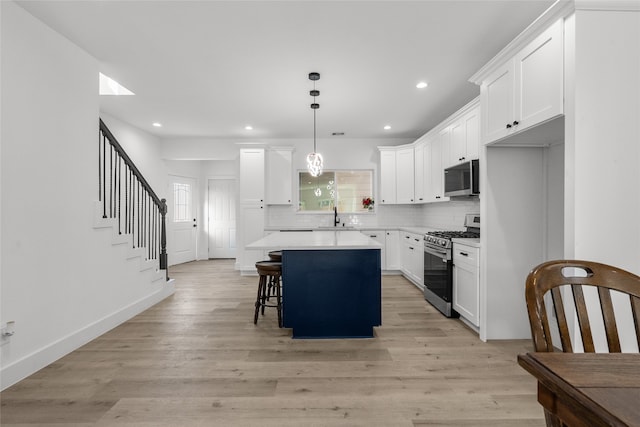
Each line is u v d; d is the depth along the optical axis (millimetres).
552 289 993
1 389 2055
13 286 2186
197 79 3562
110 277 3186
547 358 807
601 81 1833
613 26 1831
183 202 7414
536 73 2139
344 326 2910
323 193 6465
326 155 6379
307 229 5855
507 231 2842
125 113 4781
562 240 2682
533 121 2168
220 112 4730
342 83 3678
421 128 5633
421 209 6371
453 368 2340
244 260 5883
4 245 2135
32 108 2363
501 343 2797
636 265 1838
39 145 2416
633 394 650
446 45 2855
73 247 2719
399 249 5719
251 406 1881
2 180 2131
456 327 3186
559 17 1928
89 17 2422
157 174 6238
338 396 1982
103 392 2027
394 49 2926
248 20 2480
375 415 1798
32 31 2371
